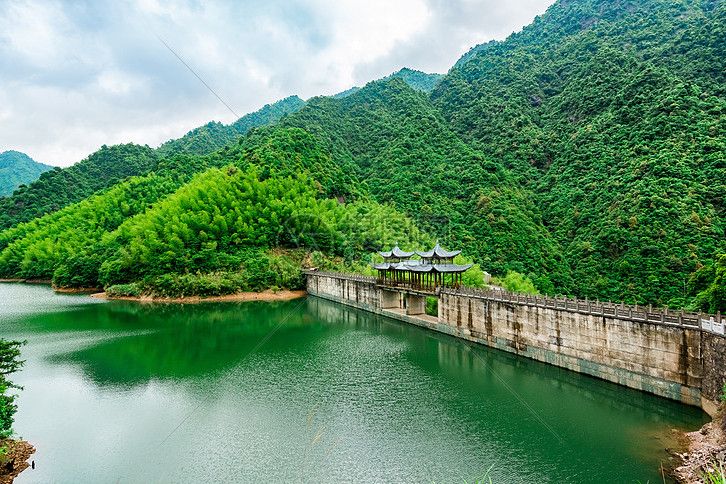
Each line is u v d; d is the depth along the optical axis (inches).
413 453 1005.2
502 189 3981.3
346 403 1301.7
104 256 3907.5
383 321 2546.8
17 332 2293.3
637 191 2979.8
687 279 2372.0
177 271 3486.7
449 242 3344.0
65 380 1553.9
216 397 1369.3
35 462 1012.5
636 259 2640.3
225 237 3772.1
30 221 5506.9
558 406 1246.9
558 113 4906.5
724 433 952.9
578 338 1456.7
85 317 2701.8
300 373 1589.6
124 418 1235.9
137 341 2101.4
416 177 4554.6
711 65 4030.5
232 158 5585.6
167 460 1007.6
